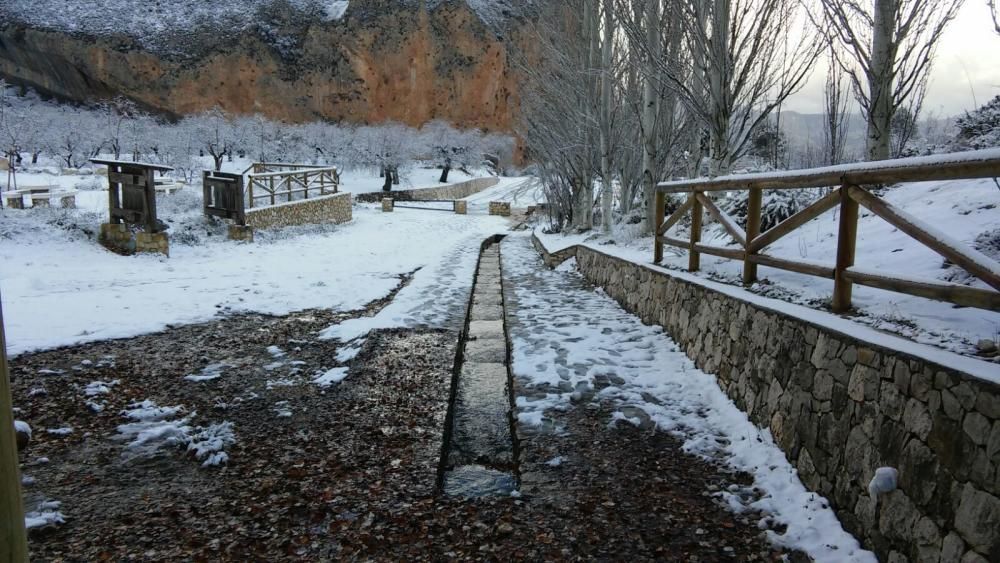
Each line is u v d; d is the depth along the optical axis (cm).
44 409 456
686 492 334
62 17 5031
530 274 1255
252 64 5350
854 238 341
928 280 270
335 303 902
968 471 208
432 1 5862
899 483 245
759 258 464
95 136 3403
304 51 5547
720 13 789
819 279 448
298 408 473
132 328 692
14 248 1056
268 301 888
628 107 1379
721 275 579
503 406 511
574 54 1447
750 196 482
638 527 299
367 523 304
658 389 500
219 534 292
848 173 328
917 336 284
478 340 733
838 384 300
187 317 763
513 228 2712
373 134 4334
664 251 873
